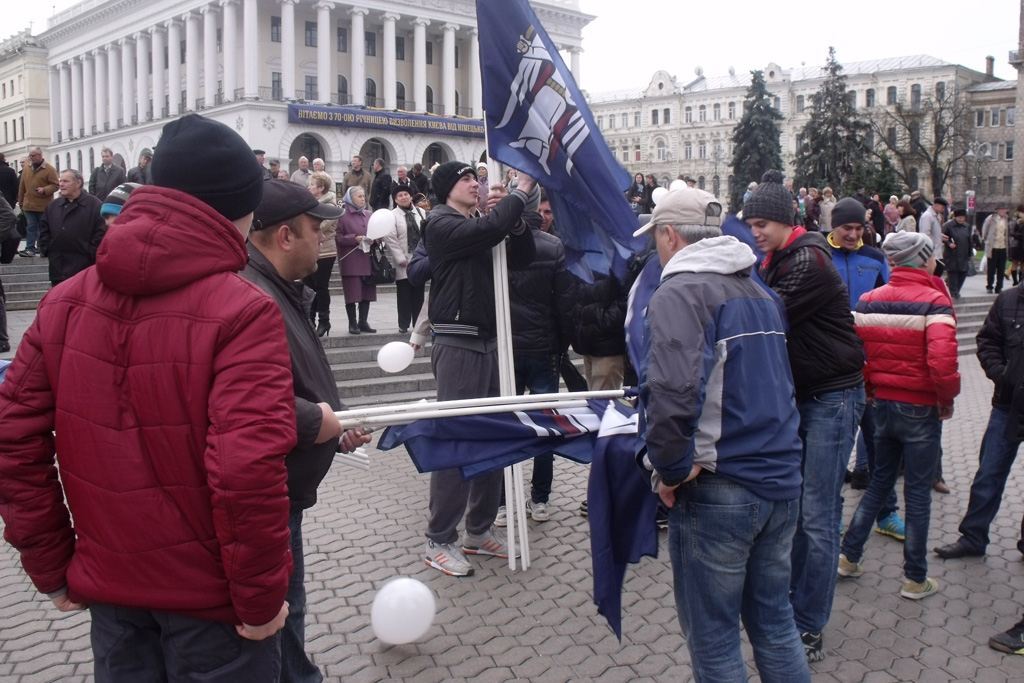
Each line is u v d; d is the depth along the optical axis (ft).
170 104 181.68
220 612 6.33
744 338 8.73
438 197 15.03
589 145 14.73
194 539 6.27
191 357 6.11
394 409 10.44
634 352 11.44
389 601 7.68
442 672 11.97
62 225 30.30
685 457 8.29
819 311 12.15
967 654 12.71
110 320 6.26
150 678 6.66
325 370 9.09
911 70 260.01
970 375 40.75
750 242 11.32
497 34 14.17
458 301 14.62
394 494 20.07
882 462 15.06
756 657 9.29
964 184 231.91
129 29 194.49
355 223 34.40
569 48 204.13
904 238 14.26
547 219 20.54
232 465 5.82
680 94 289.12
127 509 6.24
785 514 9.04
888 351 14.34
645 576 15.62
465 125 183.83
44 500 6.58
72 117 221.46
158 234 6.09
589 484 10.73
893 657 12.59
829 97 186.80
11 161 255.91
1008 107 249.34
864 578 15.53
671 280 8.86
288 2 164.55
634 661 12.36
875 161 196.24
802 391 12.35
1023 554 15.92
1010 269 73.72
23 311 44.16
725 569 8.83
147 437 6.19
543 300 17.25
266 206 8.65
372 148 178.60
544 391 17.56
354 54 172.86
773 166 204.03
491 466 12.00
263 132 160.45
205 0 169.58
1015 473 22.76
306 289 10.99
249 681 6.58
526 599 14.34
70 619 13.65
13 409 6.48
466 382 14.74
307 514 18.63
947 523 18.56
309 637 13.00
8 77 252.83
